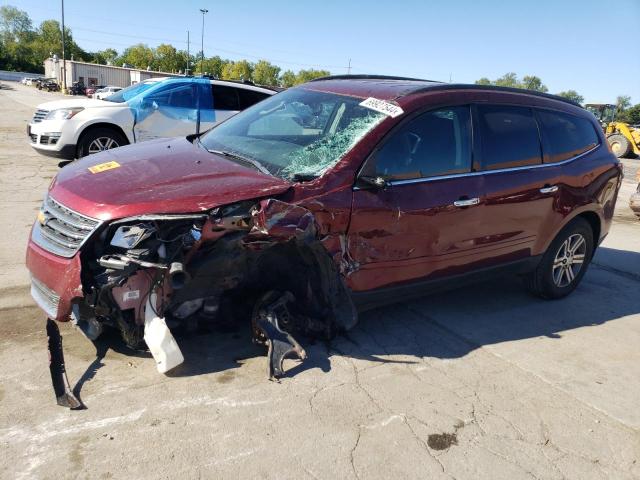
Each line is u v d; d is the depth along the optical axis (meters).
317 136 3.79
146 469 2.46
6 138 13.59
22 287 4.27
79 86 61.75
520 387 3.50
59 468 2.42
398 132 3.65
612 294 5.49
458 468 2.69
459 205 3.88
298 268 3.53
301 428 2.85
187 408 2.92
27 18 127.69
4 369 3.11
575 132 4.98
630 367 3.93
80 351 3.35
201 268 3.14
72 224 2.97
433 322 4.38
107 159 3.64
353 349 3.76
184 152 3.74
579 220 5.00
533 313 4.78
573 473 2.74
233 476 2.47
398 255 3.69
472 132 4.07
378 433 2.88
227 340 3.64
